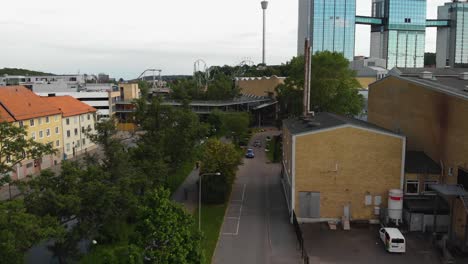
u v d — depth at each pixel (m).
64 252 31.80
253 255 35.31
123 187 34.81
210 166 49.47
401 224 40.75
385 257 34.72
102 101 116.31
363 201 42.25
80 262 33.94
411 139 50.47
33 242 26.06
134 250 24.36
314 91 78.69
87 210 32.06
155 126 52.00
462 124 38.53
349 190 42.19
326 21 198.25
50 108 74.00
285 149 53.72
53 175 31.83
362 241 38.12
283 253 35.75
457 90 42.06
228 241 38.41
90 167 33.34
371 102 65.81
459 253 35.22
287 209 47.59
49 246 33.25
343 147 41.75
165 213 25.70
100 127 38.81
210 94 133.25
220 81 141.88
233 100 125.94
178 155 52.78
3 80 148.62
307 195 42.56
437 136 43.69
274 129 120.19
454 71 76.88
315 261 34.00
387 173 41.81
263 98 129.00
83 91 120.25
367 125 46.22
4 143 30.42
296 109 82.75
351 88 80.31
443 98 42.34
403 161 41.59
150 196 26.67
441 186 37.59
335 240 38.41
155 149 45.53
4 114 62.06
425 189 42.38
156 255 24.42
